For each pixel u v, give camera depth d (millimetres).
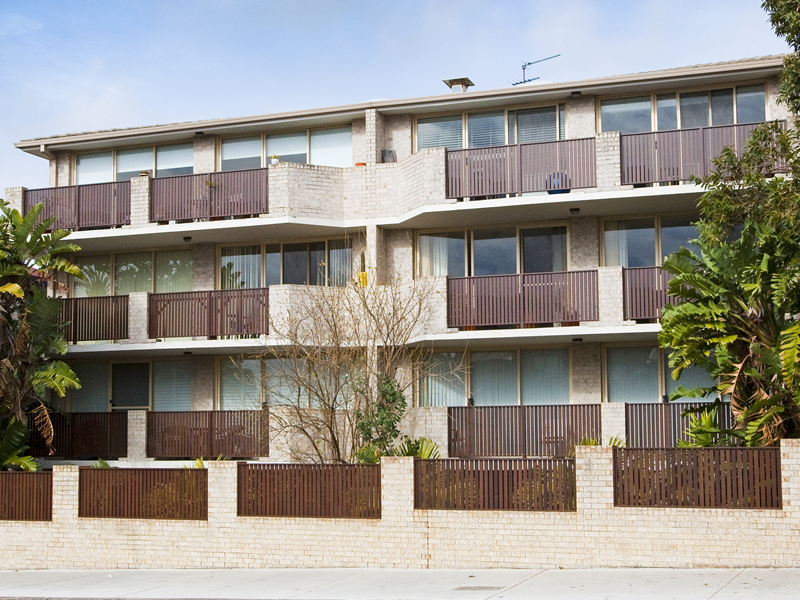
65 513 19156
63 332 24672
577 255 23578
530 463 16734
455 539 16922
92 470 19109
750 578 14414
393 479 17328
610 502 16156
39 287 24828
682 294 17656
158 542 18516
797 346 15242
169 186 25156
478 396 24266
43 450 25062
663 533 15867
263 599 14344
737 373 16703
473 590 14453
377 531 17328
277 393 23609
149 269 27203
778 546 15336
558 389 23797
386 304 22625
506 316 22453
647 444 21281
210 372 26078
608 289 21797
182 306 24797
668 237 23266
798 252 16703
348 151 25875
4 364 21688
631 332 21562
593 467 16266
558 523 16406
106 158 27781
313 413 22562
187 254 26953
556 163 22281
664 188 21438
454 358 24453
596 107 23891
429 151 23016
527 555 16531
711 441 18312
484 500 16906
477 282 22734
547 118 24328
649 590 13766
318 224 24219
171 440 24328
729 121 23047
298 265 25797
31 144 27359
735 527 15555
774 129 18172
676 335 16844
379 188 24328
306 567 17625
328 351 22312
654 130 23469
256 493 18109
